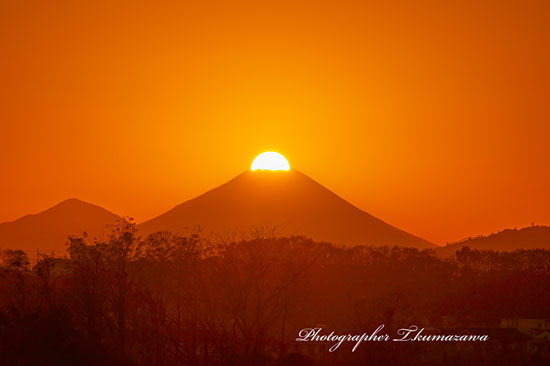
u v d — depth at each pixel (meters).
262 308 109.38
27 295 120.38
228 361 102.50
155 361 109.19
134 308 116.31
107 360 98.62
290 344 120.06
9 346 93.44
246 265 112.62
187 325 109.06
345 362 128.38
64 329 96.00
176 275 118.19
